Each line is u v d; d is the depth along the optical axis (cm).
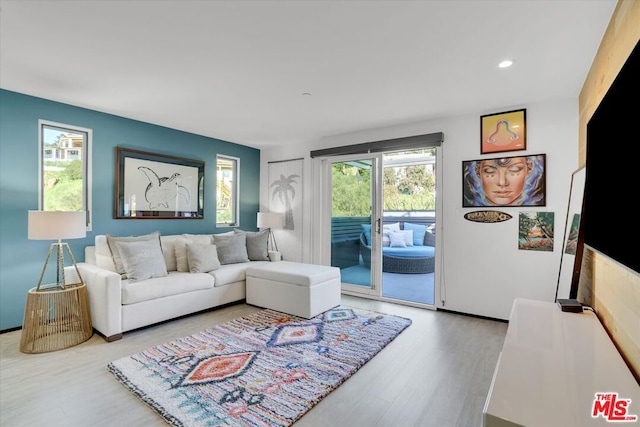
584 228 209
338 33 205
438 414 184
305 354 257
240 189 542
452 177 373
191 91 304
